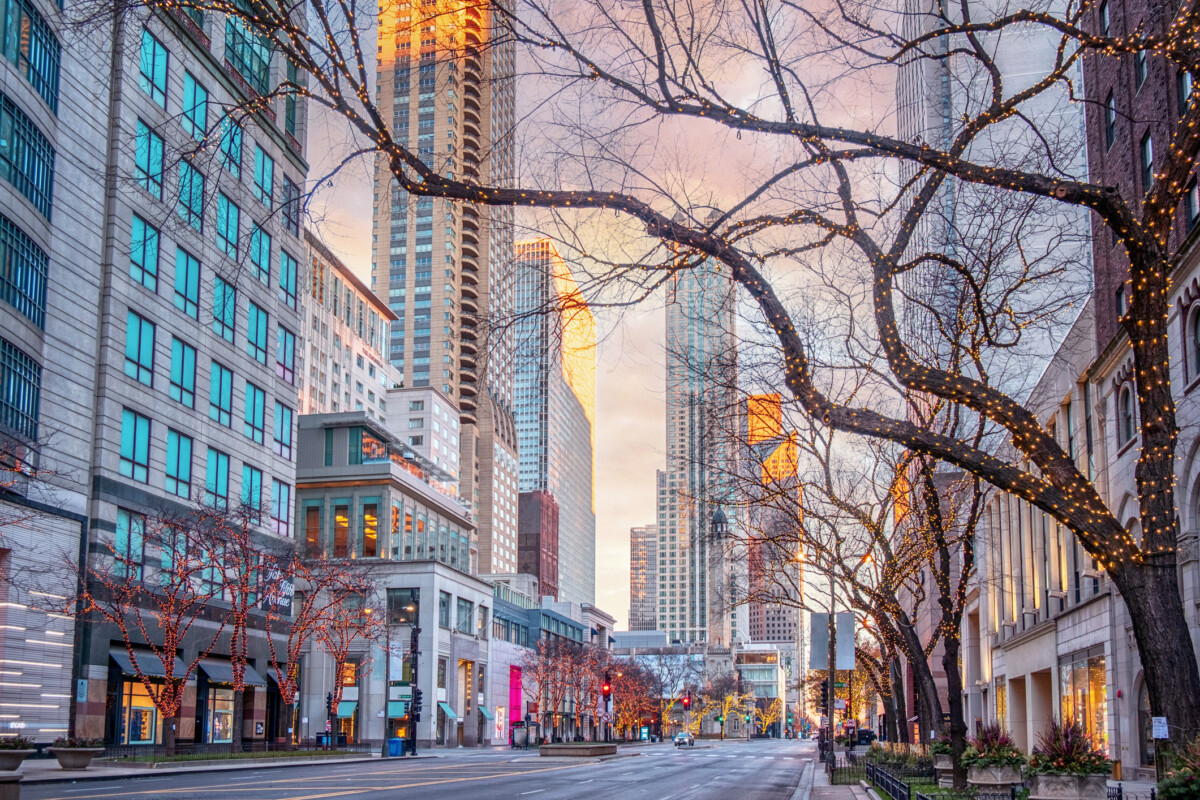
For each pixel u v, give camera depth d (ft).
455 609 321.52
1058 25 39.34
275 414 234.79
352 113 36.11
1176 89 93.97
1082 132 127.44
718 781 134.10
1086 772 62.23
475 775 134.31
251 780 114.21
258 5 35.65
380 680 289.94
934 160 38.60
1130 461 112.47
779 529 108.27
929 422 77.56
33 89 148.36
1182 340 95.96
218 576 207.72
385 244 597.93
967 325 73.41
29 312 149.38
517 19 37.50
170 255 190.60
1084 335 128.26
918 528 99.96
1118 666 118.52
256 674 219.00
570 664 405.39
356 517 305.73
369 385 485.56
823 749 223.71
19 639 149.28
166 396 188.55
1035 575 162.30
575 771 158.20
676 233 38.75
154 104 182.91
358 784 106.42
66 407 160.97
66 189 161.17
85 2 39.86
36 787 97.30
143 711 183.01
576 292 39.60
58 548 158.10
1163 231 38.32
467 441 606.55
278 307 235.61
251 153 212.43
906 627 97.25
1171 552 36.99
